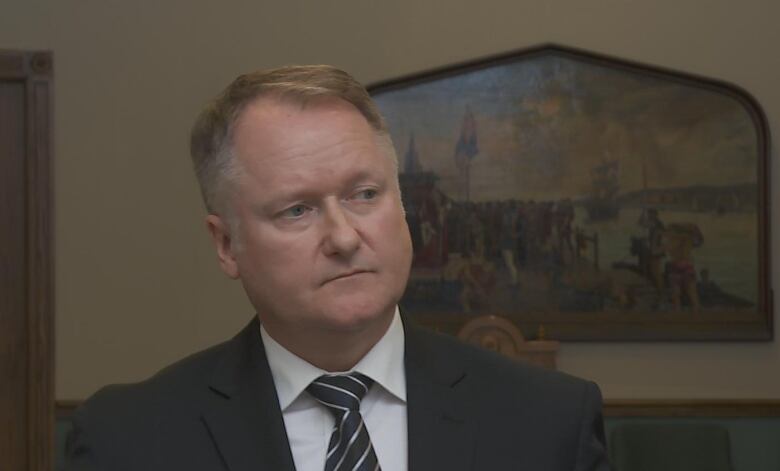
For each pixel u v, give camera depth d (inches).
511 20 267.0
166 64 262.7
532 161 265.9
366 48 266.7
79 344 256.8
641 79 265.1
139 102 261.4
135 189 260.5
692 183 263.1
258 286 58.3
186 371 65.9
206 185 61.1
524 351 245.6
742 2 265.0
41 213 243.1
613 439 240.5
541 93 266.5
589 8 266.7
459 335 248.1
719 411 256.7
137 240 259.9
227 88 60.4
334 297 55.9
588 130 265.4
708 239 262.2
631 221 263.6
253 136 56.9
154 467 60.3
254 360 63.8
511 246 265.0
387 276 56.9
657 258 262.4
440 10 267.6
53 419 240.7
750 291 261.1
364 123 57.7
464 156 266.4
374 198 57.1
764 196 261.1
